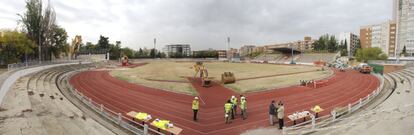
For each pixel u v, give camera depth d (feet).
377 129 33.71
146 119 48.52
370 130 33.76
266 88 92.63
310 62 285.43
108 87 96.17
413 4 317.63
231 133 45.57
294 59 326.65
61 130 36.24
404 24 329.11
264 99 75.25
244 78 124.36
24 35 159.43
